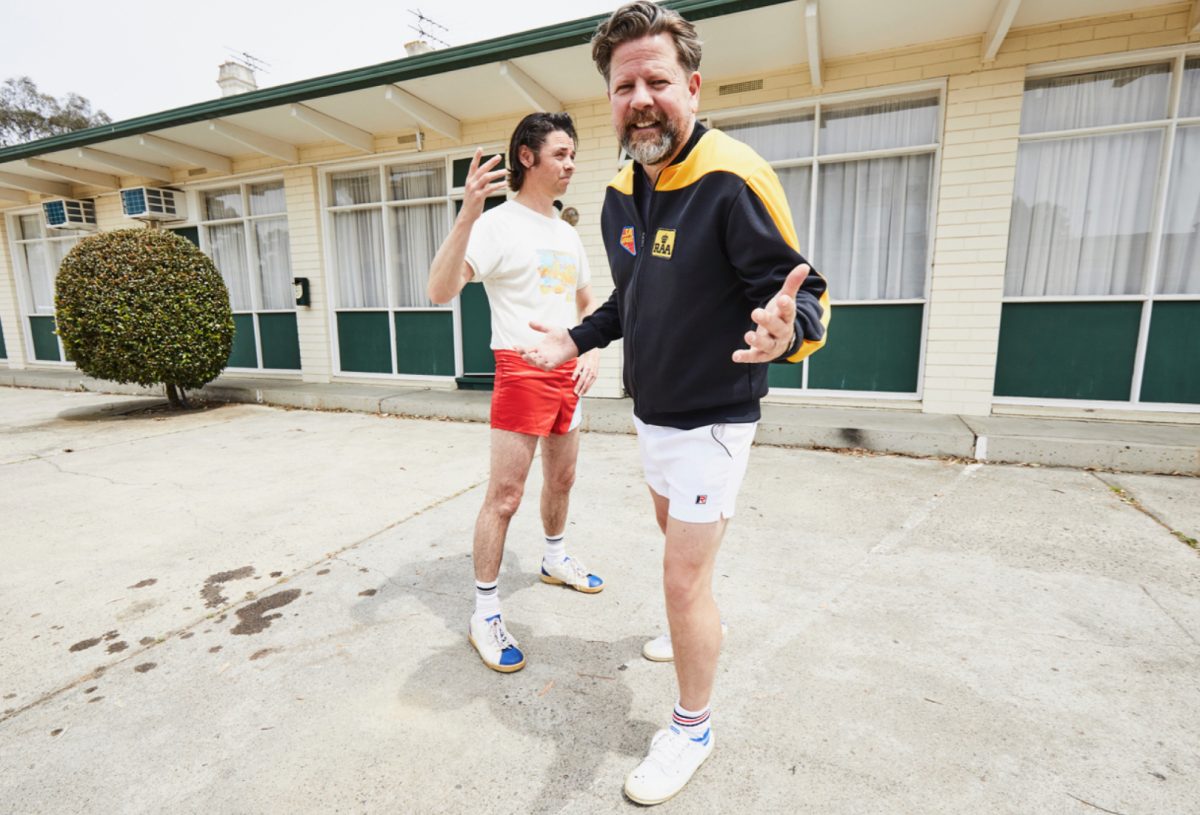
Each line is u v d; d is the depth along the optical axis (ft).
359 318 24.77
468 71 17.25
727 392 4.64
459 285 6.28
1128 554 9.11
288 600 8.32
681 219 4.40
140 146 23.41
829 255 17.85
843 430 15.01
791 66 16.93
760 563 9.10
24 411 23.56
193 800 4.99
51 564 9.53
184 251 22.15
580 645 7.17
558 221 7.32
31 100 103.86
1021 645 6.92
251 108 19.99
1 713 6.11
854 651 6.88
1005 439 13.74
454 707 6.09
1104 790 4.88
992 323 15.84
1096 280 15.71
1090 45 14.39
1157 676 6.32
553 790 5.05
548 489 8.10
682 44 4.25
